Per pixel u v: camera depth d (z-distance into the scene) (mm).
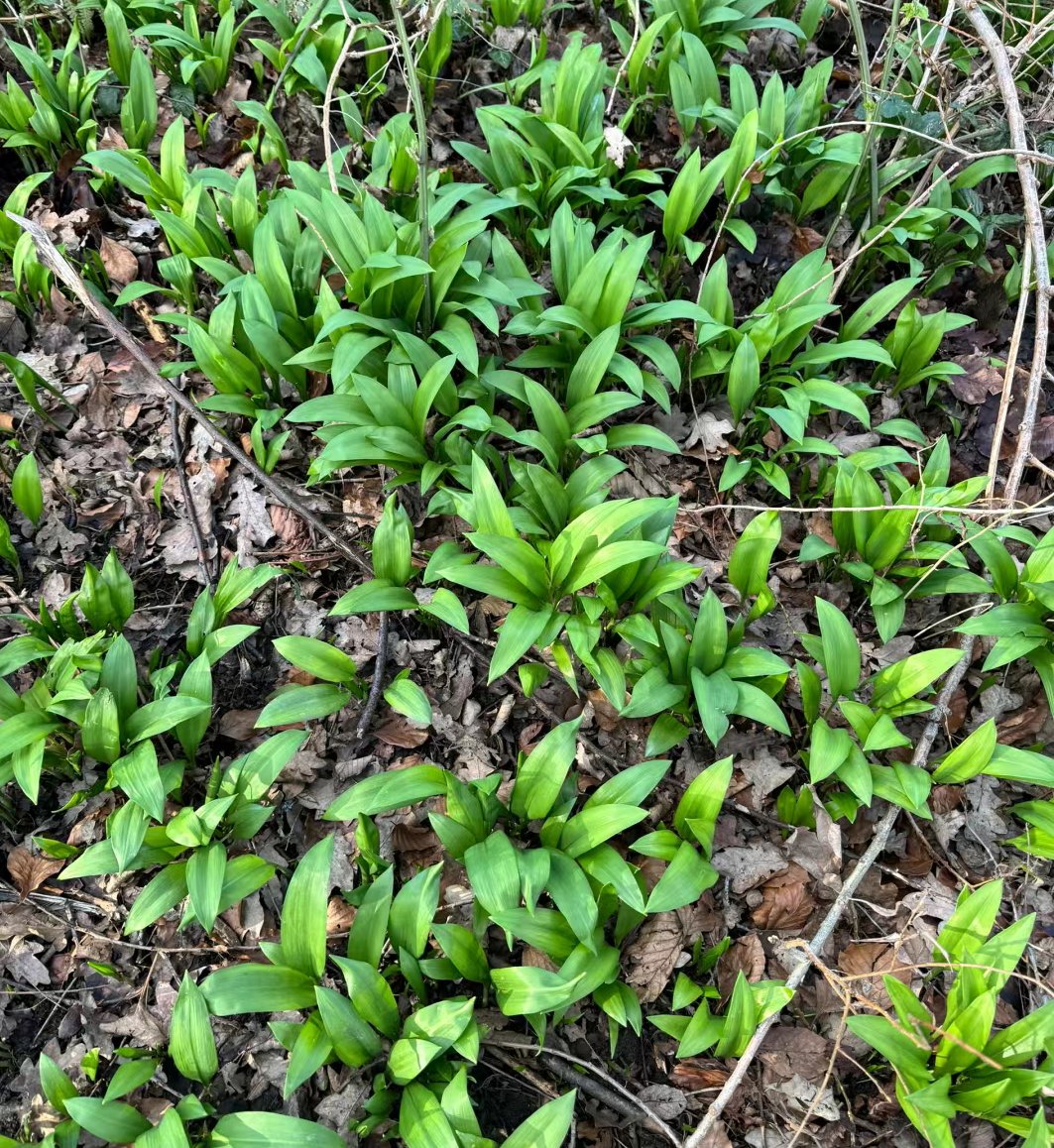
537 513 1077
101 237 1308
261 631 1106
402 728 1055
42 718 954
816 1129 911
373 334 1125
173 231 1188
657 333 1290
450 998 903
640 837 1018
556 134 1248
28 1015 926
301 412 1055
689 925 972
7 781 981
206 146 1389
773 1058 932
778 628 1148
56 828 1004
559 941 902
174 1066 910
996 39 1146
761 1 1411
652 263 1359
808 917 993
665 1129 878
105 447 1192
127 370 1236
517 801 960
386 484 1097
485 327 1264
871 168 1271
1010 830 1059
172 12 1400
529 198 1237
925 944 990
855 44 1566
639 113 1408
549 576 1003
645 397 1265
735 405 1175
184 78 1330
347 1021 835
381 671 1062
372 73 1347
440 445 1126
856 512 1097
